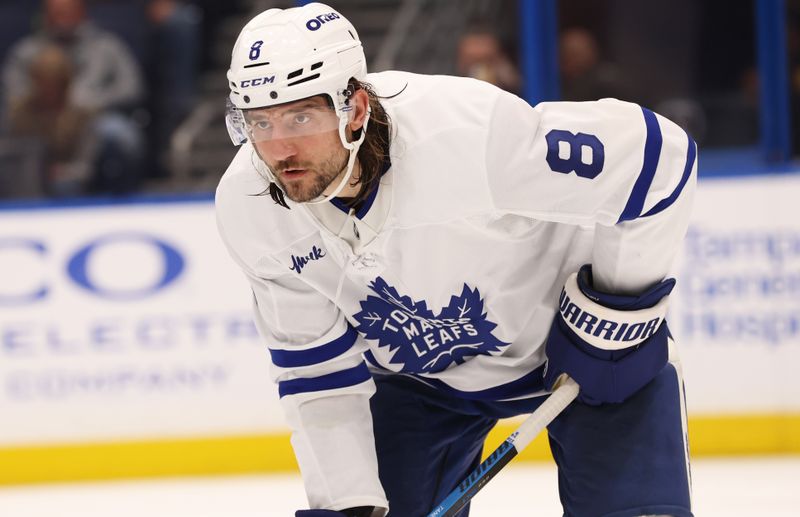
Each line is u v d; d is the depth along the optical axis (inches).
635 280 287.0
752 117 719.1
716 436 654.5
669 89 721.0
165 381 664.4
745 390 652.7
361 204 267.9
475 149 259.9
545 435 649.0
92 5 740.0
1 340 667.4
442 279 286.4
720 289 652.1
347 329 306.2
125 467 666.2
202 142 737.6
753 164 707.4
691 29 716.0
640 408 295.0
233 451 664.4
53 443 668.1
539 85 698.8
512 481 609.0
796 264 650.2
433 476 328.5
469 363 317.1
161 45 739.4
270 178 265.4
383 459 323.6
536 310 305.1
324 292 292.2
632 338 286.4
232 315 662.5
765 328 651.5
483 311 297.1
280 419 663.8
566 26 719.1
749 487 581.6
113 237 665.0
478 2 713.0
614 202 270.5
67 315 666.2
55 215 666.2
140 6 740.7
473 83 268.4
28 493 647.1
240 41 256.4
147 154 729.6
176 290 663.1
